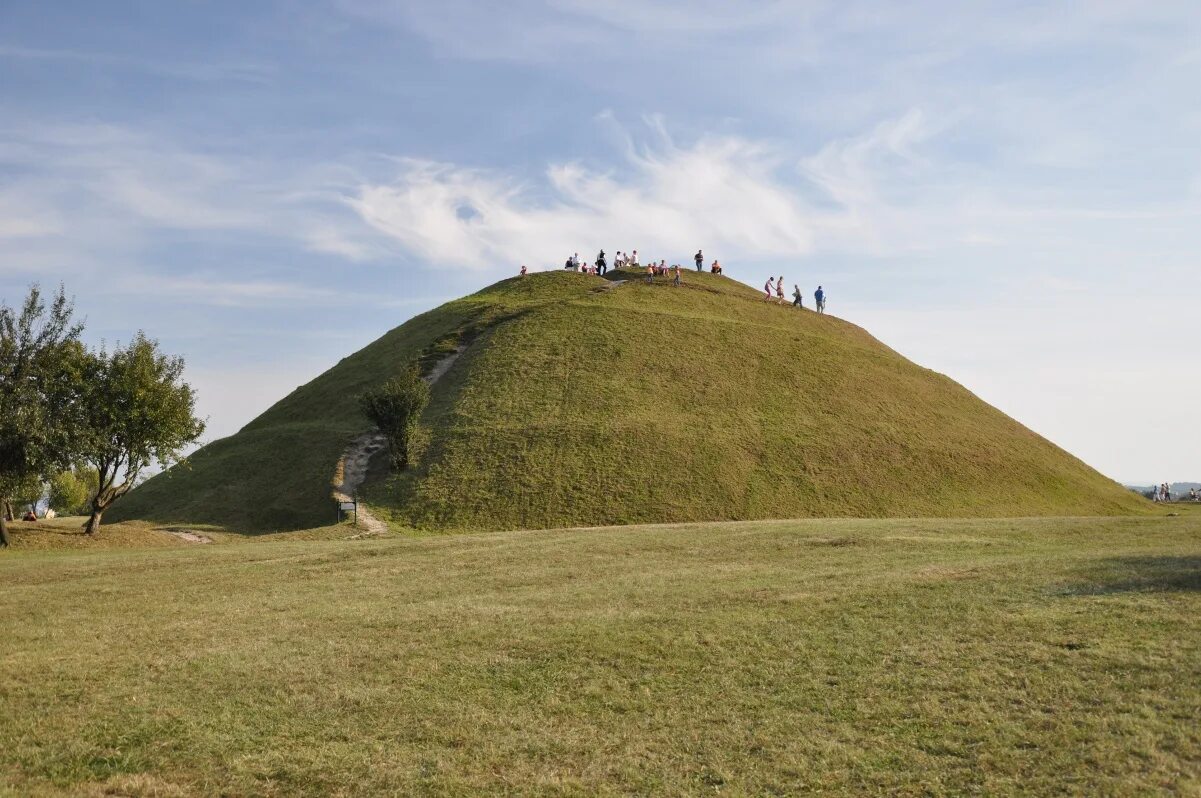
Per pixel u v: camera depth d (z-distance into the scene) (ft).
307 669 47.09
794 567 73.26
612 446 179.83
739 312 270.26
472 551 94.22
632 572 75.92
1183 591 50.01
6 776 34.17
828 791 30.83
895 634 47.03
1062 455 231.91
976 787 29.99
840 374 232.12
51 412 125.80
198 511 175.52
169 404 139.74
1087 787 28.99
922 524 103.81
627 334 234.58
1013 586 55.77
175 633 57.26
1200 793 27.61
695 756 34.45
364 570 84.23
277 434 217.36
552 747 35.96
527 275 312.29
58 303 127.24
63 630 59.31
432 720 39.27
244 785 33.22
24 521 154.20
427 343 248.11
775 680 41.88
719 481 170.71
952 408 237.25
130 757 35.86
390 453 182.19
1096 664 39.29
